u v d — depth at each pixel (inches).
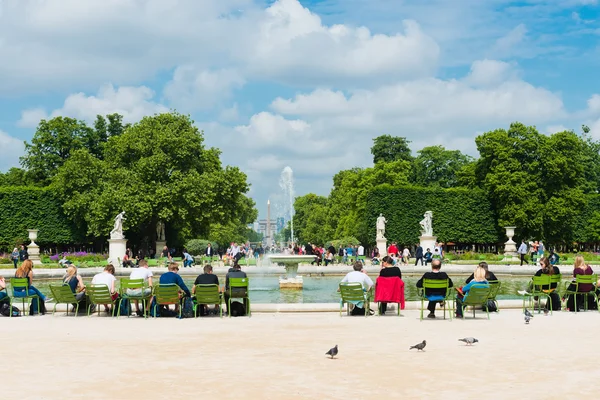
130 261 1793.8
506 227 2273.6
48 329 573.6
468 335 526.9
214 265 1871.3
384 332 544.4
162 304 668.1
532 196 2484.0
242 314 680.4
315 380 363.6
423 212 2556.6
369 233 2581.2
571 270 1419.8
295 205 5433.1
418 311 701.9
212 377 371.6
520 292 692.7
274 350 456.4
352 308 697.0
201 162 2327.8
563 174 2508.6
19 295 692.7
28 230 2219.5
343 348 463.5
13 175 2824.8
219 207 2236.7
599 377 371.9
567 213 2445.9
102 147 2802.7
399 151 3469.5
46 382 362.0
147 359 425.4
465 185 2760.8
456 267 1573.6
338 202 3973.9
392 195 2559.1
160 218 2215.8
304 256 1117.1
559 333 538.9
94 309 711.7
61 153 2780.5
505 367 397.7
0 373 385.1
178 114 2352.4
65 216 2369.6
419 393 336.5
